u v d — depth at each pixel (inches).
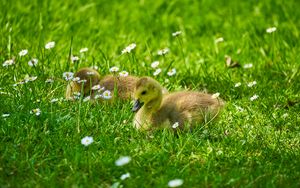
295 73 564.7
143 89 444.1
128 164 395.5
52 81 490.0
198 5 789.9
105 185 380.8
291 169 399.5
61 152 411.8
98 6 776.9
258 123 470.3
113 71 497.4
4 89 490.6
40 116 441.1
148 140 433.4
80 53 602.2
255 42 655.1
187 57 631.2
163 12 779.4
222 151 420.2
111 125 445.4
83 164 395.5
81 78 501.7
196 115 446.3
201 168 397.4
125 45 654.5
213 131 448.8
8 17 668.1
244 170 396.8
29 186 371.2
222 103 464.8
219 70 590.2
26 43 616.4
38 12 706.2
